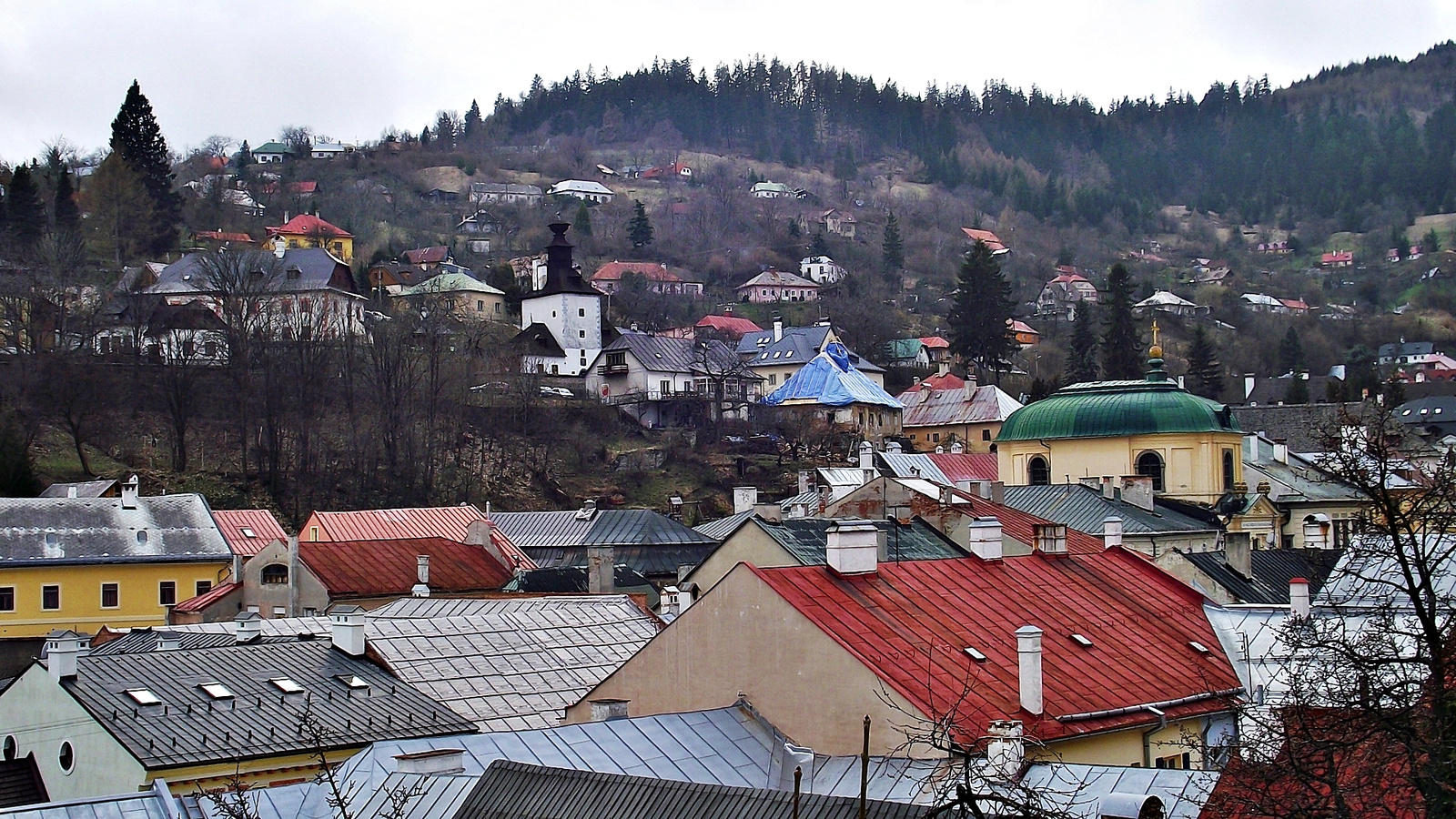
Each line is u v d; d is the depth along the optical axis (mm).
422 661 68875
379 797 45094
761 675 53219
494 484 196375
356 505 185000
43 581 132500
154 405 196000
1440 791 31984
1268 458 148000
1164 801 41625
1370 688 34000
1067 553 66938
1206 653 60656
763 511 132000
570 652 72875
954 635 55469
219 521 146625
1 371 188125
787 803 38781
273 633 79562
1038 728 50062
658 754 50000
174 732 58250
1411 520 35938
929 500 90688
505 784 43438
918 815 37000
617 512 130375
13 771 61312
